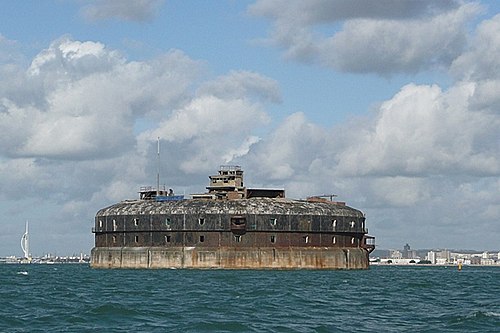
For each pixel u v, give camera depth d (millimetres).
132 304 122750
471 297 153625
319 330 93250
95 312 107938
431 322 103125
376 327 97250
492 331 94250
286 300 134750
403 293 163375
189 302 129250
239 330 92188
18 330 92062
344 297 146250
